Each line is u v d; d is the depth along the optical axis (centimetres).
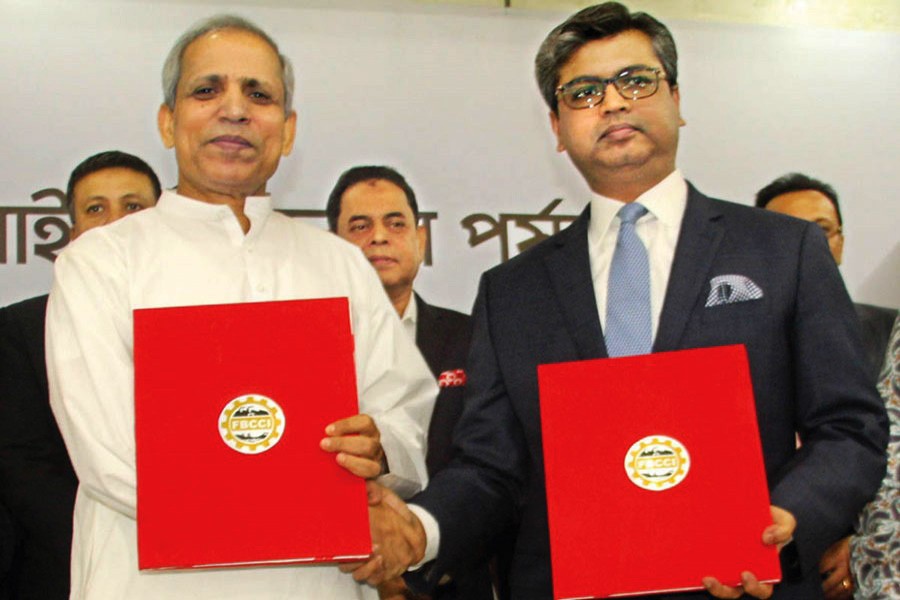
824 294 243
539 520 254
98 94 354
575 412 234
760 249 252
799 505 222
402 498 270
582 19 277
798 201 385
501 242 369
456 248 366
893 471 233
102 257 253
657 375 233
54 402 242
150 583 235
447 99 375
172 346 227
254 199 271
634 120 266
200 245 260
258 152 263
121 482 228
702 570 223
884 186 390
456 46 379
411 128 371
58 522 290
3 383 312
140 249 256
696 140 385
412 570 256
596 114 270
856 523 240
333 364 229
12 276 339
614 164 268
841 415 234
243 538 220
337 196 362
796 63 394
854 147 390
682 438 229
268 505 222
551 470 231
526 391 258
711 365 231
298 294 264
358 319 273
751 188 385
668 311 248
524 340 263
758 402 239
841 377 235
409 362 276
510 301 271
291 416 226
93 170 349
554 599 226
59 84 352
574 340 256
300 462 224
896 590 224
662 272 262
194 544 219
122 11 360
